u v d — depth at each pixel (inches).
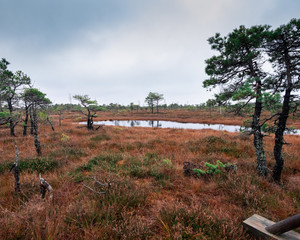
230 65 170.7
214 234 82.6
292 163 206.7
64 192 128.6
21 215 84.0
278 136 158.4
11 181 148.1
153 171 183.9
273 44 148.6
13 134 474.6
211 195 136.5
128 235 77.1
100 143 377.4
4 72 434.9
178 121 1649.9
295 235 78.6
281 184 152.3
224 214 104.4
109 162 226.8
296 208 114.0
